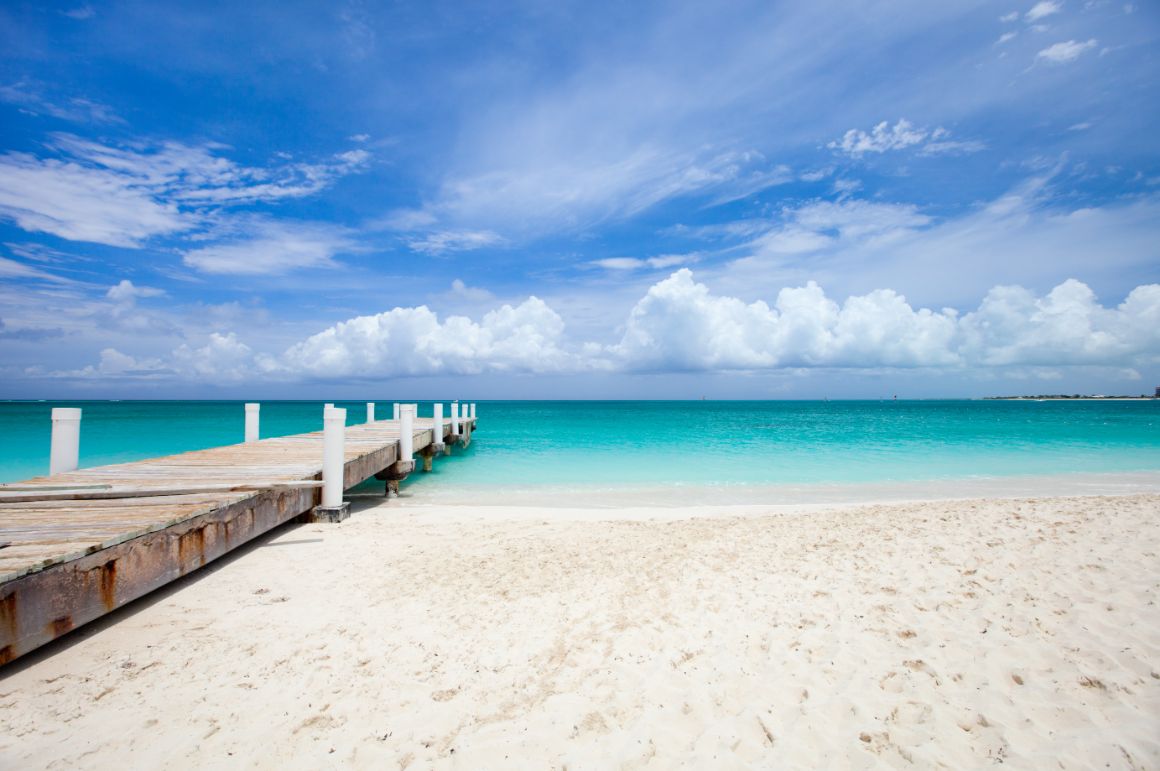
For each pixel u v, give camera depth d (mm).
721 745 2877
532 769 2719
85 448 21422
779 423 43000
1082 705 3096
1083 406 106938
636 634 4152
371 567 5875
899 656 3701
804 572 5438
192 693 3342
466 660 3783
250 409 12242
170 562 4598
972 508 8711
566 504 11094
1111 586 4609
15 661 3674
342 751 2838
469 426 27875
